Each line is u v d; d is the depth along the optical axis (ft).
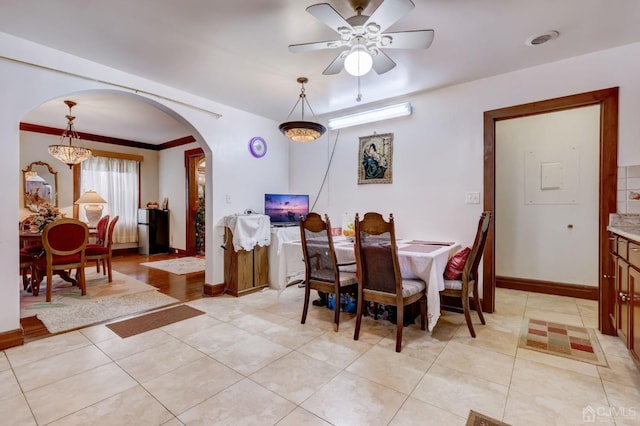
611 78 8.23
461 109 10.55
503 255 13.19
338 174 13.78
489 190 10.05
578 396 5.55
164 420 4.95
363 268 7.83
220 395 5.60
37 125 17.47
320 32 7.46
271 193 14.66
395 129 12.05
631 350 6.25
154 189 23.31
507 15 6.73
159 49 8.23
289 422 4.91
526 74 9.39
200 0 6.26
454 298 10.23
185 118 11.28
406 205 11.79
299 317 9.60
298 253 10.59
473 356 7.04
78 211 19.40
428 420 4.93
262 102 12.37
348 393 5.66
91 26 7.18
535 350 7.31
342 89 11.03
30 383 5.98
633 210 7.93
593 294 11.40
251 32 7.44
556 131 12.17
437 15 6.70
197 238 22.25
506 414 5.07
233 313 9.96
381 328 8.70
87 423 4.88
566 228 12.03
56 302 11.02
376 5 6.31
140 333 8.35
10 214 7.56
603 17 6.82
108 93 9.47
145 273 15.72
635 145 7.97
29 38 7.67
